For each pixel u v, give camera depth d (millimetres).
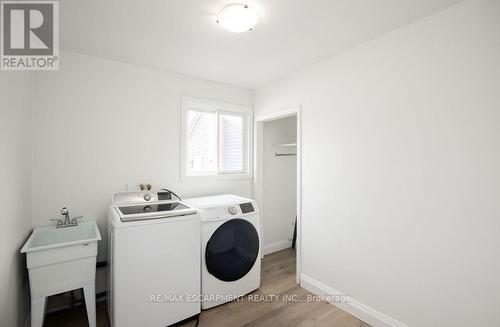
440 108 1537
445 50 1515
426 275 1606
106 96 2254
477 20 1393
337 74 2178
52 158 2018
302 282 2506
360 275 1995
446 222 1518
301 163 2535
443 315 1529
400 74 1733
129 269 1676
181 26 1727
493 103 1342
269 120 3143
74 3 1447
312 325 1913
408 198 1693
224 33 1827
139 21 1658
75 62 2111
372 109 1908
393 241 1779
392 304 1783
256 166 3234
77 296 2131
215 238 2117
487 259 1366
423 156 1617
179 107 2664
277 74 2693
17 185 1570
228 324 1926
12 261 1474
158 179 2535
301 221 2539
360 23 1687
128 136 2365
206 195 2871
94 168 2199
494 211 1342
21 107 1647
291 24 1699
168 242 1821
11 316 1451
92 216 2188
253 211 2424
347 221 2096
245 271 2303
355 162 2033
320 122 2338
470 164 1422
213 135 3031
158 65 2432
